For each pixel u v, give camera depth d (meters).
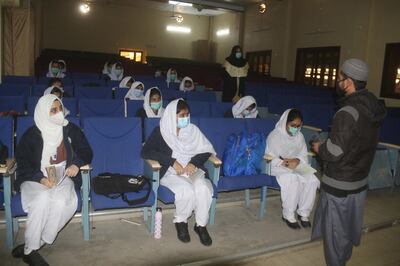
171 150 2.90
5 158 2.42
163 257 2.46
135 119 3.02
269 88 7.57
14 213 2.27
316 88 8.55
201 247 2.63
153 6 15.80
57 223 2.30
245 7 14.34
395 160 4.14
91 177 2.78
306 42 10.91
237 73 6.51
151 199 2.55
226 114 4.26
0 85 5.02
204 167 2.96
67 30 15.28
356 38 8.99
